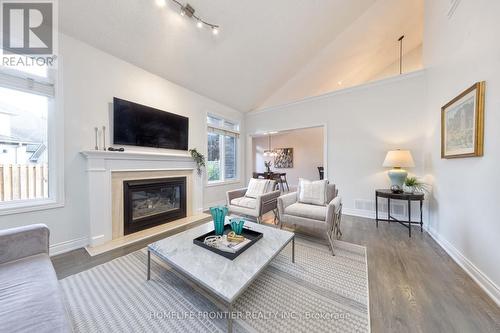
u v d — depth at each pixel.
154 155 3.09
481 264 1.65
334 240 2.55
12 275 1.12
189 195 3.77
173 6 2.47
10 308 0.86
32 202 2.14
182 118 3.73
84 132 2.46
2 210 1.92
